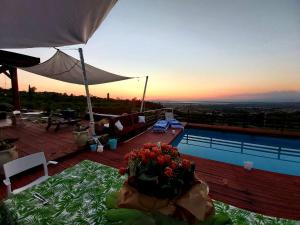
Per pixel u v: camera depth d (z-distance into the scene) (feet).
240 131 22.29
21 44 7.06
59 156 11.53
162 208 2.49
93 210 3.41
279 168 13.96
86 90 13.55
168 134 19.34
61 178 4.69
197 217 2.42
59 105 31.83
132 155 2.87
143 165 2.68
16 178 9.00
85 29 5.79
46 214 3.27
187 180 2.70
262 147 18.20
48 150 12.59
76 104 33.04
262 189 8.25
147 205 2.50
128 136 17.51
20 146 13.39
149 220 2.37
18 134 17.08
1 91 28.14
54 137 16.10
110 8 4.93
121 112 28.09
